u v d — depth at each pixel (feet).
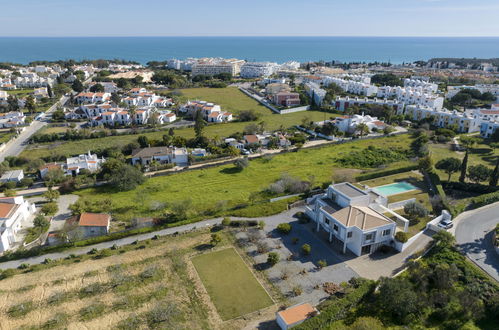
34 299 184.85
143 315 173.27
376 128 495.00
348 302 173.58
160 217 264.93
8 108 606.14
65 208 284.00
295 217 270.26
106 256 221.25
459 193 310.65
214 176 347.56
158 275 202.90
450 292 184.03
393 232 227.81
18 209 254.27
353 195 245.86
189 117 583.17
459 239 235.61
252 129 473.67
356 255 222.69
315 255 222.48
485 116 505.66
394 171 346.33
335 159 390.83
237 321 170.60
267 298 185.57
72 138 472.03
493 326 168.04
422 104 631.15
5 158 380.99
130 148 412.98
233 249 228.43
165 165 364.99
